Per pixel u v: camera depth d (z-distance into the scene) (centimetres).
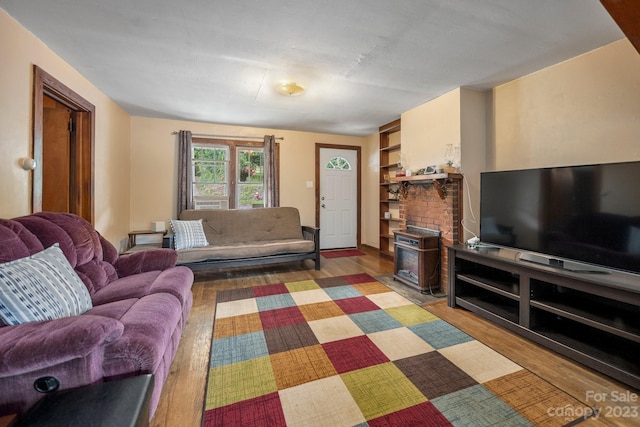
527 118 275
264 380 167
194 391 158
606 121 221
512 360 186
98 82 294
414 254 336
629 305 189
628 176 173
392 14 183
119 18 188
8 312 120
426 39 212
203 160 469
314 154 537
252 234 424
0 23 177
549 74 257
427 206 344
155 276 216
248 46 223
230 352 197
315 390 158
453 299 273
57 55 236
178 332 178
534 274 203
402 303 285
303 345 206
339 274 389
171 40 215
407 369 177
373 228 554
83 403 90
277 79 286
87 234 206
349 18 188
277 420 137
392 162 500
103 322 113
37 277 138
